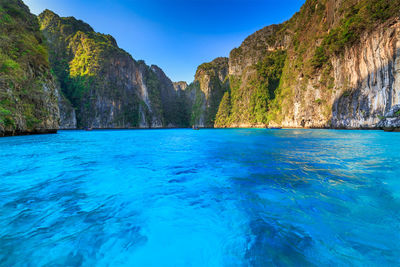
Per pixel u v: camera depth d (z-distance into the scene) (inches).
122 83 4276.6
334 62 1743.4
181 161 313.7
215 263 82.9
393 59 1160.2
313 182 189.3
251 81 4079.7
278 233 101.7
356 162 288.2
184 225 113.1
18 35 1002.7
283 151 414.6
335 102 1704.0
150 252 90.2
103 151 437.1
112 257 86.7
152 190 174.6
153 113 4975.4
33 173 238.2
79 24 4756.4
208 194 162.4
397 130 1081.4
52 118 1181.7
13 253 88.4
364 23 1346.0
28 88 951.0
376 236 96.9
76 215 125.3
